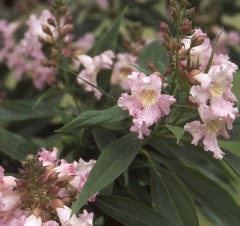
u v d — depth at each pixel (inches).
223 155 23.2
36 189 21.0
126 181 23.3
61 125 30.9
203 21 36.7
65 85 28.3
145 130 21.4
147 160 26.1
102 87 27.4
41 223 20.5
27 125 33.1
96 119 22.3
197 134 21.6
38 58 32.4
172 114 24.0
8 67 39.1
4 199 20.8
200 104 21.1
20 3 38.5
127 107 21.4
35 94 37.7
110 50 27.2
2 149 24.3
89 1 41.8
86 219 20.8
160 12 38.8
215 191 26.2
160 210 24.2
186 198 24.2
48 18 27.1
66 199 21.3
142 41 31.8
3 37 38.1
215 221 30.9
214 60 22.8
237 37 37.8
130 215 23.3
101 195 23.7
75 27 39.6
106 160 22.0
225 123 21.8
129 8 39.1
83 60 27.0
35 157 21.0
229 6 39.7
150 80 21.1
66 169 21.7
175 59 22.2
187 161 29.0
